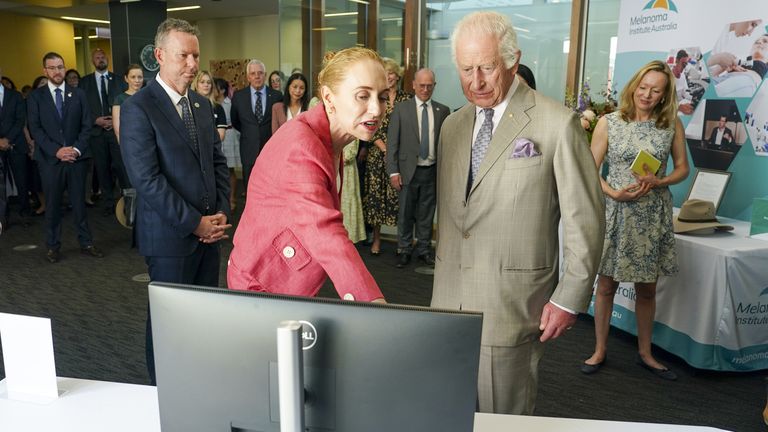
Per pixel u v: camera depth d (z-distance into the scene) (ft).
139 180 7.86
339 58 4.13
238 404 3.05
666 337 10.82
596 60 16.62
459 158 5.72
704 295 9.97
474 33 4.97
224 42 42.09
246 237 4.37
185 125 8.34
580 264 5.16
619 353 11.16
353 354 2.87
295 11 20.22
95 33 46.85
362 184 18.12
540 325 5.43
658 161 9.37
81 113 16.67
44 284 14.83
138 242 8.37
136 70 16.93
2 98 21.16
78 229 17.44
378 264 17.02
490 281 5.49
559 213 5.57
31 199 25.20
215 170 9.16
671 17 13.39
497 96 5.18
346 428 2.95
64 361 10.40
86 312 12.89
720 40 12.41
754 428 8.53
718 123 12.64
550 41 17.25
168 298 3.08
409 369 2.85
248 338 2.96
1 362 10.21
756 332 10.06
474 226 5.55
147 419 4.23
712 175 12.09
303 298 2.91
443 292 5.95
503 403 5.67
